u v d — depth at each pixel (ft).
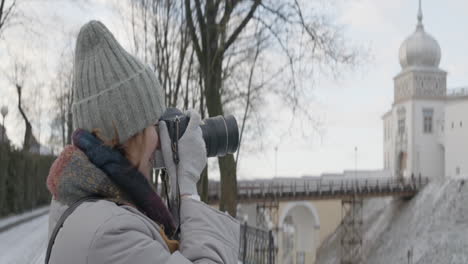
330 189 149.28
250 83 37.96
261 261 25.67
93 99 3.12
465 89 195.62
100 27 3.24
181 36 37.91
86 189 2.99
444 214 126.62
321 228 168.35
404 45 209.56
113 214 2.75
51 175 3.10
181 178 3.57
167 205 3.90
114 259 2.59
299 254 175.83
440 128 193.06
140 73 3.24
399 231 140.36
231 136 4.05
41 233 39.27
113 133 3.13
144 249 2.65
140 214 2.97
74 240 2.64
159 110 3.34
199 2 30.66
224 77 39.32
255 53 38.47
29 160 67.41
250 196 134.62
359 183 175.83
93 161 3.05
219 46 30.53
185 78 44.83
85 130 3.21
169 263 2.71
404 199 157.99
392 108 218.38
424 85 199.11
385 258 132.46
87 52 3.23
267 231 24.67
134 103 3.16
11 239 34.53
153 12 38.65
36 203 76.13
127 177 3.09
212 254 3.06
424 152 194.90
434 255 112.78
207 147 3.96
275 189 143.33
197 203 3.44
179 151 3.59
